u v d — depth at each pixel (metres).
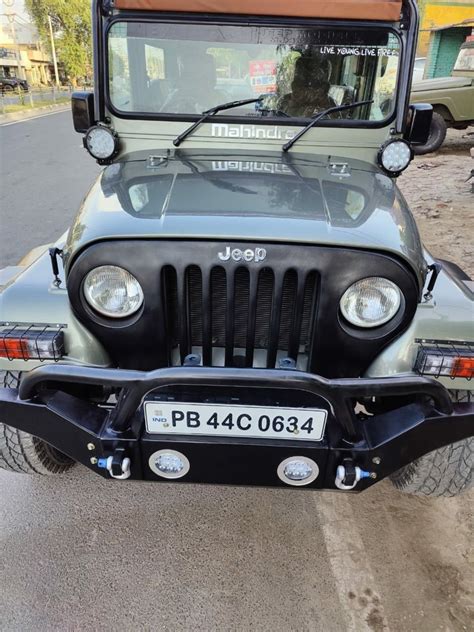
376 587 2.07
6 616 1.94
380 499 2.50
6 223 6.39
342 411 1.68
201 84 2.56
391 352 1.84
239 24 2.44
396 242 1.77
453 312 1.89
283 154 2.59
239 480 1.85
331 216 1.87
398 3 2.37
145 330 1.83
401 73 2.50
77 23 44.62
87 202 2.09
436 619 1.96
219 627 1.92
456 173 9.22
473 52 10.30
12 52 47.81
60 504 2.44
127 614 1.96
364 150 2.62
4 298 1.90
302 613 1.97
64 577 2.10
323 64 2.51
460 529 2.34
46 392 1.84
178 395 1.75
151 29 2.46
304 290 1.78
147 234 1.72
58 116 22.11
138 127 2.61
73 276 1.78
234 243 1.71
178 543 2.25
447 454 2.10
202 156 2.51
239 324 1.90
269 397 1.74
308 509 2.44
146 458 1.81
